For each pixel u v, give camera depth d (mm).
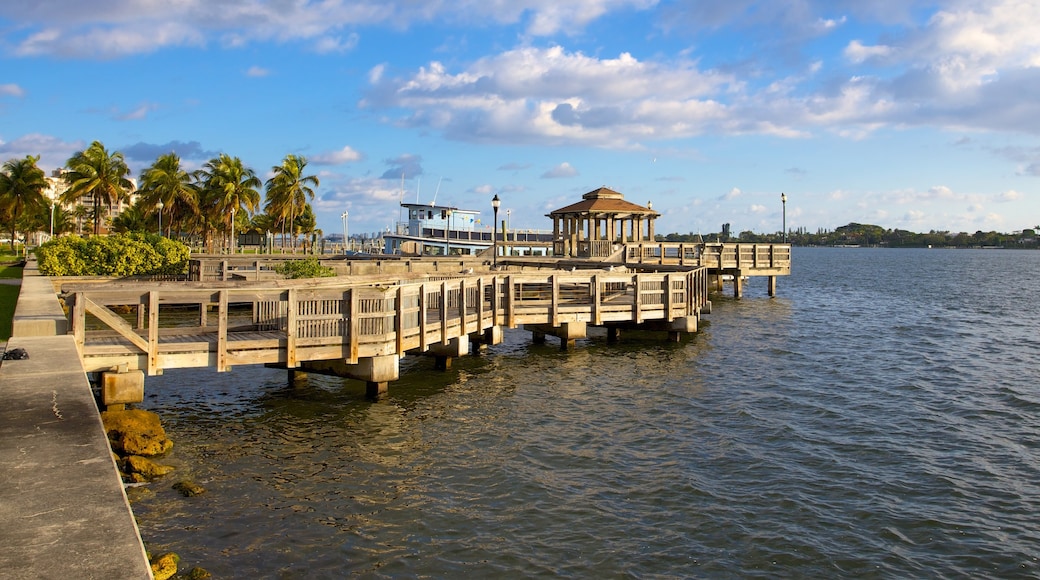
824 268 117438
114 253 35219
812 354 25359
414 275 23391
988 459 13430
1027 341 29609
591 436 14562
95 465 6035
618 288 30688
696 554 9406
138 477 11508
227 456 12805
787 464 13016
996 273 98938
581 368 21938
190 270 33688
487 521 10281
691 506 10977
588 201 50969
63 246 34781
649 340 27641
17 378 9438
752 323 34844
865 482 12133
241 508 10445
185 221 80312
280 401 16781
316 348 15648
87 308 13477
